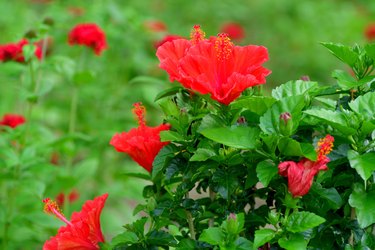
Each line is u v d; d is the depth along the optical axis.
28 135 2.12
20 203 2.05
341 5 5.07
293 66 4.44
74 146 2.36
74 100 2.25
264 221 1.41
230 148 1.38
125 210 2.48
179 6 4.57
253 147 1.36
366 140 1.39
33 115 2.69
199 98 1.44
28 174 2.00
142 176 1.50
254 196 1.46
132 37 2.74
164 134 1.40
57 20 2.50
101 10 2.64
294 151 1.34
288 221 1.34
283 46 4.57
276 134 1.35
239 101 1.38
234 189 1.39
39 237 2.11
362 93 1.45
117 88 2.72
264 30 4.71
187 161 1.42
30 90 2.04
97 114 2.73
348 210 1.42
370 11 4.96
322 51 4.45
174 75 1.40
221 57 1.39
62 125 2.77
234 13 4.70
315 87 1.43
